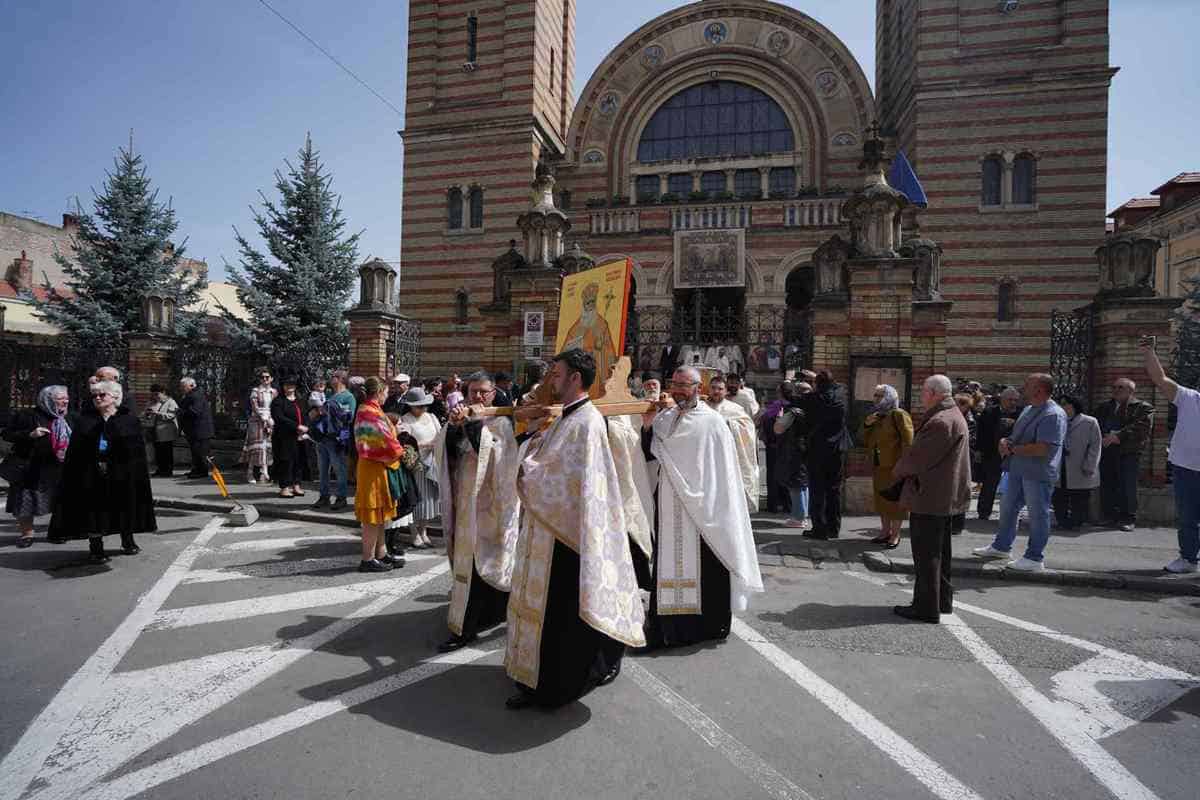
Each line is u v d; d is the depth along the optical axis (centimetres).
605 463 377
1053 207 1886
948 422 519
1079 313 1038
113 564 679
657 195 2277
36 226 3134
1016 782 303
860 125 2309
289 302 1931
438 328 2317
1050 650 468
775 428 901
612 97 2494
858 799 289
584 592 350
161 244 2145
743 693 394
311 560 701
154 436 1281
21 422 748
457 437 491
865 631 502
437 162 2339
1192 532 652
